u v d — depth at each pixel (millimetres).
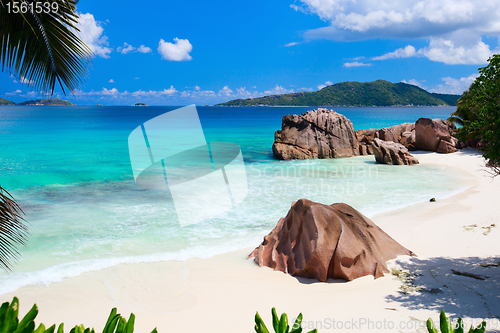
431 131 26109
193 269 6957
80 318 5156
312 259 6305
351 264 6293
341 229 6605
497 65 5492
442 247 7734
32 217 10289
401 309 4988
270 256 7211
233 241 8578
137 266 7109
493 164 5812
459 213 10508
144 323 4914
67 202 11992
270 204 11859
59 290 6074
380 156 21938
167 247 8164
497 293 5344
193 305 5438
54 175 16938
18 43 4164
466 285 5703
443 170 19016
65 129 47406
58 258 7488
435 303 5117
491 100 5590
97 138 36156
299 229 6977
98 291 6023
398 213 10797
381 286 5875
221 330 4707
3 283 6324
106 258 7504
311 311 5098
